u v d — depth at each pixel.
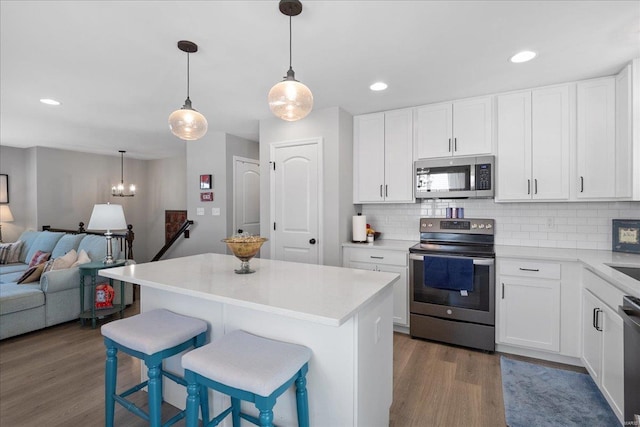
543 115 2.76
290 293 1.54
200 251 4.75
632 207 2.71
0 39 2.03
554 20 1.82
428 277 2.90
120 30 1.93
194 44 2.10
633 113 2.28
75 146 5.58
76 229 6.05
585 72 2.50
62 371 2.47
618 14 1.76
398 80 2.67
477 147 3.02
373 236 3.53
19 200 5.67
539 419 1.91
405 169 3.36
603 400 2.08
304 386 1.40
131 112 3.58
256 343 1.47
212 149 4.64
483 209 3.29
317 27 1.90
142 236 7.21
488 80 2.66
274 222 3.76
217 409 1.79
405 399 2.11
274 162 3.75
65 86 2.81
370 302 1.52
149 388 1.48
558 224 2.98
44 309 3.29
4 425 1.86
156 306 2.04
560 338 2.51
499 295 2.71
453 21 1.84
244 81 2.71
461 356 2.70
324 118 3.42
